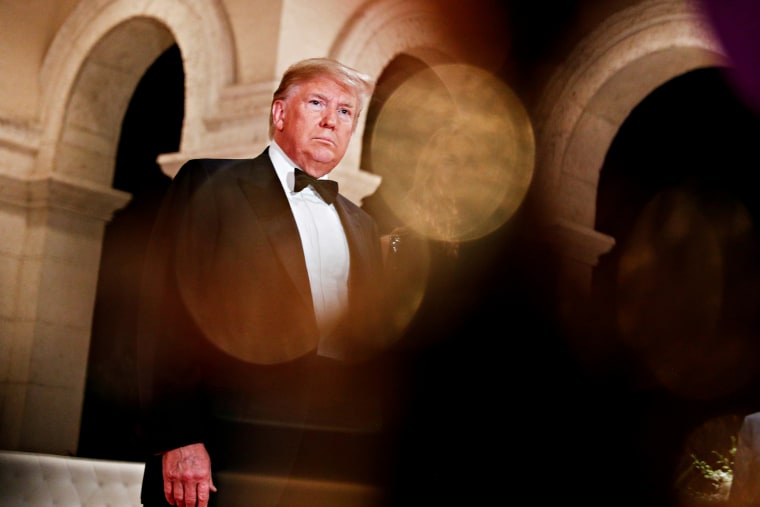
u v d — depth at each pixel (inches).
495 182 293.9
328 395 96.8
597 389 343.6
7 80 296.4
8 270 291.3
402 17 269.0
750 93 357.4
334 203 103.4
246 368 92.4
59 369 291.9
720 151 388.2
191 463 88.4
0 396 287.4
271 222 95.7
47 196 290.2
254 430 91.7
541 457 293.9
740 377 380.2
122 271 343.6
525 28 301.1
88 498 144.3
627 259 380.2
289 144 101.6
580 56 288.7
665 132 386.0
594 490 310.8
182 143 256.7
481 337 281.7
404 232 113.3
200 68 257.8
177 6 267.0
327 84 102.0
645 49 281.6
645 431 354.0
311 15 251.8
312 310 94.9
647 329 378.9
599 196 372.8
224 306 92.8
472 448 276.1
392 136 306.5
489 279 288.5
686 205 391.9
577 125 291.4
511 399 287.6
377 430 101.8
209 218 94.7
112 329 336.5
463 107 297.4
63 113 295.1
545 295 287.3
